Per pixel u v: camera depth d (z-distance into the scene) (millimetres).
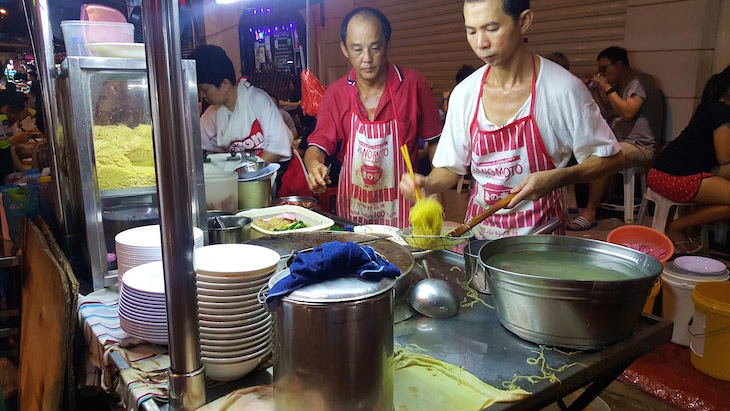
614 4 5289
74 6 3816
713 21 4695
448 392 1173
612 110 5484
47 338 1768
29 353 2113
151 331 1389
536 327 1352
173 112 950
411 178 2271
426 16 7113
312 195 3672
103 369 1421
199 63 3340
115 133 1885
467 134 2484
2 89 5211
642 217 4812
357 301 939
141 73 1881
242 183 2877
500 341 1415
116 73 1835
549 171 2111
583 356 1312
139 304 1388
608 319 1283
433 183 2504
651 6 5008
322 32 7914
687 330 3270
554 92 2193
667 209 4457
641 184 5379
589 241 1587
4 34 5594
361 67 2840
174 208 992
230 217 2381
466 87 2449
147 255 1702
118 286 1941
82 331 1695
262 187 2910
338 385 962
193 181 2070
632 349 1355
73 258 2340
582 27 5594
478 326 1512
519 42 2217
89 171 1837
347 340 948
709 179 4145
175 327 1070
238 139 3529
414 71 3070
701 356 3002
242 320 1234
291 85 7199
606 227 5375
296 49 7184
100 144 1858
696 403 2756
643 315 1513
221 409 1122
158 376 1279
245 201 2904
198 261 1306
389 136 2986
